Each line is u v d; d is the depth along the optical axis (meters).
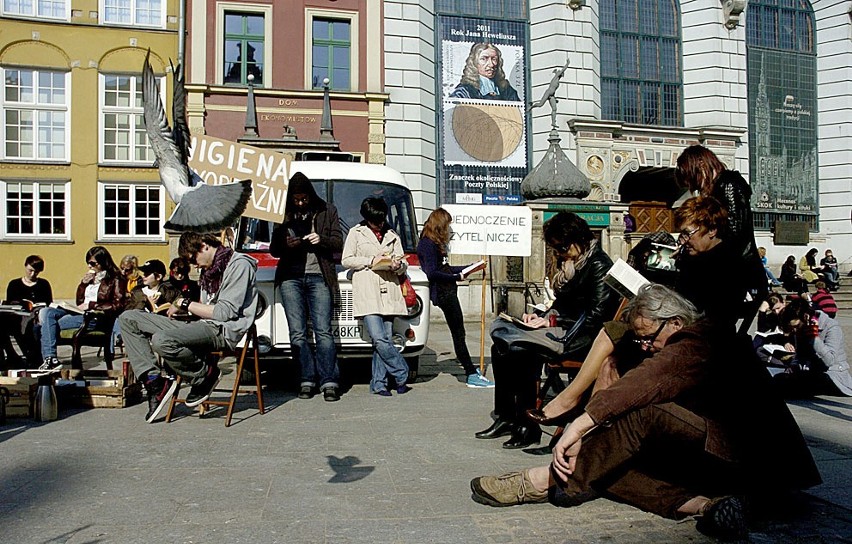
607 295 5.19
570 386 4.14
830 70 26.72
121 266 13.70
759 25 26.20
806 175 26.77
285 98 20.92
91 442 5.50
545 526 3.68
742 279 3.96
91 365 10.44
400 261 7.69
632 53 25.12
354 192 8.72
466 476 4.59
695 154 4.34
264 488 4.32
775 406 3.76
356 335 7.96
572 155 23.23
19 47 20.53
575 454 3.66
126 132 21.27
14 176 20.56
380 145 21.48
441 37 22.62
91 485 4.38
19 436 5.70
